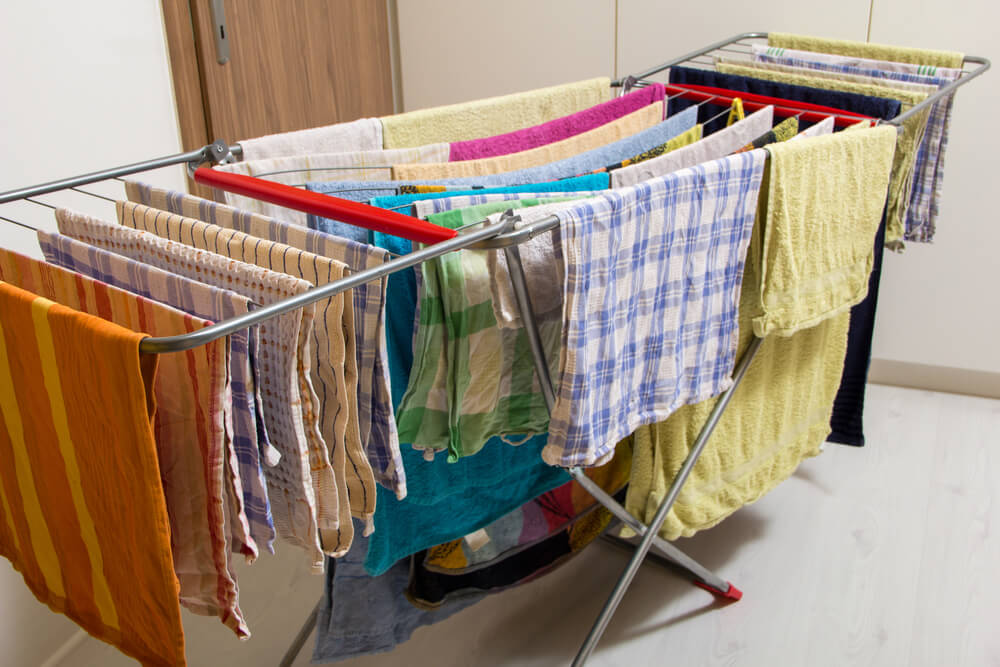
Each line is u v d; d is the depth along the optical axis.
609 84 1.72
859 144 1.31
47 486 0.87
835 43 1.89
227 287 0.87
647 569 1.86
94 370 0.73
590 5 2.36
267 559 1.91
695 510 1.51
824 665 1.59
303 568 1.88
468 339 1.01
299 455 0.84
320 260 0.85
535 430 1.17
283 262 0.89
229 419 0.77
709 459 1.49
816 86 1.71
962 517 1.98
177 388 0.79
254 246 0.91
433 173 1.30
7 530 0.99
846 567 1.84
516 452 1.25
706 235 1.13
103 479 0.79
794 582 1.80
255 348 0.81
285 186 1.02
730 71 1.83
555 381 1.13
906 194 1.69
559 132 1.50
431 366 1.02
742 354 1.39
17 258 0.93
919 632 1.66
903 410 2.42
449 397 1.04
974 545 1.89
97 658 1.65
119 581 0.84
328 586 1.31
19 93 1.44
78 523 0.86
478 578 1.45
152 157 1.75
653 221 1.04
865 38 2.19
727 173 1.11
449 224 1.02
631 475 1.42
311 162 1.26
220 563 0.83
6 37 1.41
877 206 1.39
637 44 2.36
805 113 1.58
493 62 2.50
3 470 0.93
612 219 0.98
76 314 0.74
